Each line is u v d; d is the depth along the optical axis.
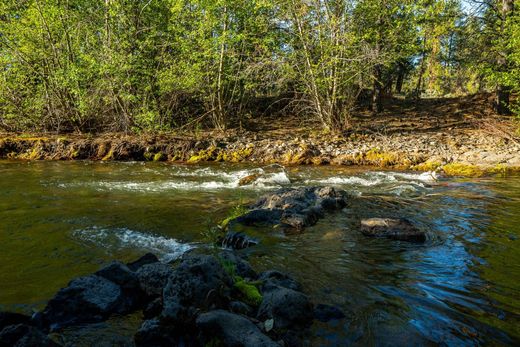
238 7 18.86
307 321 3.74
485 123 18.45
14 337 3.12
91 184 10.86
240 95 22.56
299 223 6.76
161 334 3.40
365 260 5.38
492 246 5.82
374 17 18.38
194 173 12.89
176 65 18.73
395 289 4.48
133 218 7.52
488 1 20.55
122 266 4.29
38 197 9.21
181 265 3.89
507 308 4.02
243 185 10.77
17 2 19.16
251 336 3.18
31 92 19.89
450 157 13.79
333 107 18.67
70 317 3.80
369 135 18.02
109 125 20.39
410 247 5.84
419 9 18.58
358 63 17.81
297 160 14.95
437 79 41.12
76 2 19.17
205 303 3.65
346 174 12.39
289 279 4.57
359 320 3.80
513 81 15.97
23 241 6.21
